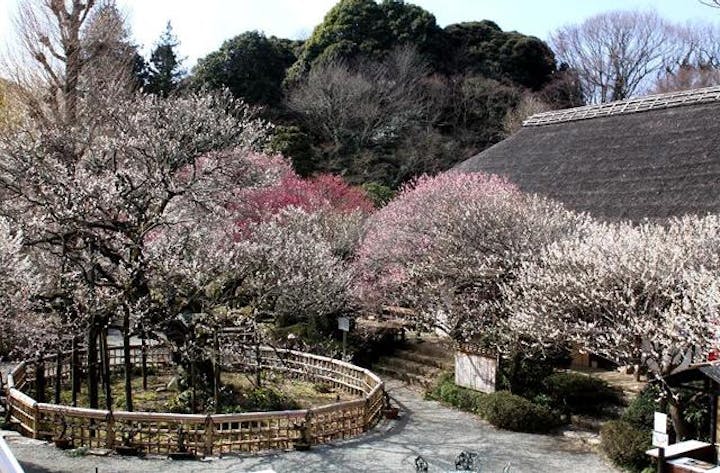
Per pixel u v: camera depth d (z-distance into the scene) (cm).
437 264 1354
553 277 1022
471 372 1325
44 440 962
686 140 1541
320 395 1333
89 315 1012
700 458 764
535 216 1325
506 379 1253
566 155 1772
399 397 1383
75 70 1675
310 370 1442
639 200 1419
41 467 852
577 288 969
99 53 1850
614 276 937
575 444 1054
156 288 1147
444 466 922
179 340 1116
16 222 1065
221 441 965
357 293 1546
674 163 1472
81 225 1041
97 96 1480
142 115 1159
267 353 1491
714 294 774
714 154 1432
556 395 1201
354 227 1841
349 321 1570
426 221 1466
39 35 1714
